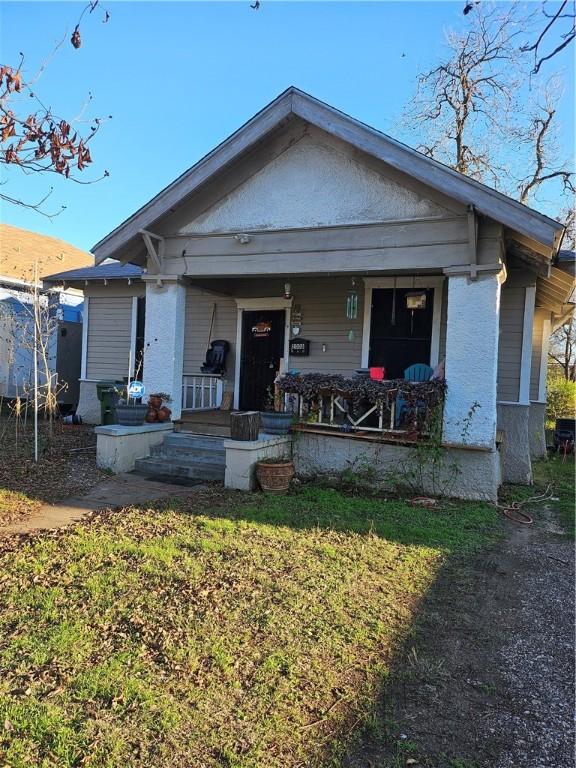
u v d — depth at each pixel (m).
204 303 11.14
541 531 5.60
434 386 6.54
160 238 8.15
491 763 2.16
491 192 5.94
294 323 10.06
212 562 4.09
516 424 8.46
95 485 6.70
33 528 4.88
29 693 2.44
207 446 7.71
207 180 7.50
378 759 2.15
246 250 7.70
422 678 2.74
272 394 10.02
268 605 3.41
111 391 11.10
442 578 4.10
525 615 3.55
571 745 2.28
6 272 15.52
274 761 2.10
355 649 2.96
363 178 7.01
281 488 6.53
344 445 7.22
